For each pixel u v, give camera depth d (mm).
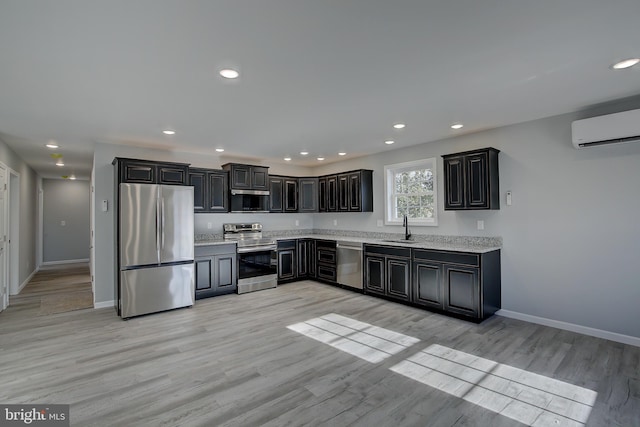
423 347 3018
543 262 3592
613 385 2340
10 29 1752
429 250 4062
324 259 5773
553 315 3527
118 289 4117
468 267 3689
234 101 2930
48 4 1533
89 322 3801
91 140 4320
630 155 3051
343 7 1602
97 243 4418
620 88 2730
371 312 4102
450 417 1997
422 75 2439
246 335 3352
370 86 2633
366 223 5719
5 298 4406
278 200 6035
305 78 2463
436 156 4602
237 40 1912
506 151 3857
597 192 3234
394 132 4102
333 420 1974
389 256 4586
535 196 3637
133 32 1806
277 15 1663
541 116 3494
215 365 2693
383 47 2021
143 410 2084
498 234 3951
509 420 1968
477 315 3613
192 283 4426
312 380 2445
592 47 2049
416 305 4277
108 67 2236
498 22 1763
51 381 2445
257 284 5328
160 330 3521
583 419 1969
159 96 2783
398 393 2266
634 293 3037
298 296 4934
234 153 5387
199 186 5113
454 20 1738
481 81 2561
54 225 8500
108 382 2430
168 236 4254
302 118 3465
